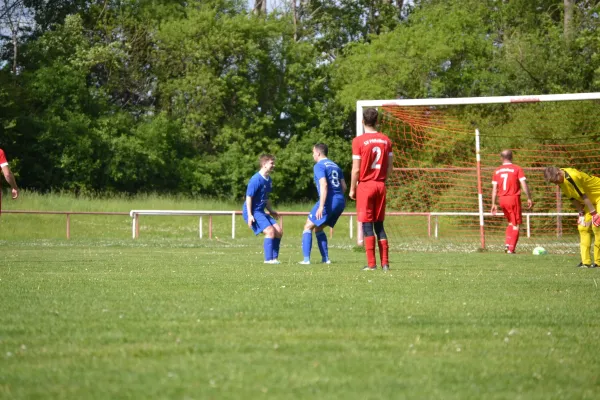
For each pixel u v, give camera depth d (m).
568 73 130.62
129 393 10.04
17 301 19.88
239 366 11.68
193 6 168.50
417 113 80.75
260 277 28.22
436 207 85.81
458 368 11.73
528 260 43.03
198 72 158.25
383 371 11.43
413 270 32.75
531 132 94.44
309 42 179.50
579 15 136.12
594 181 36.75
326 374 11.16
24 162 145.25
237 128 161.12
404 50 147.75
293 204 152.38
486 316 17.39
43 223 97.94
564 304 20.03
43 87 147.88
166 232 99.06
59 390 10.22
